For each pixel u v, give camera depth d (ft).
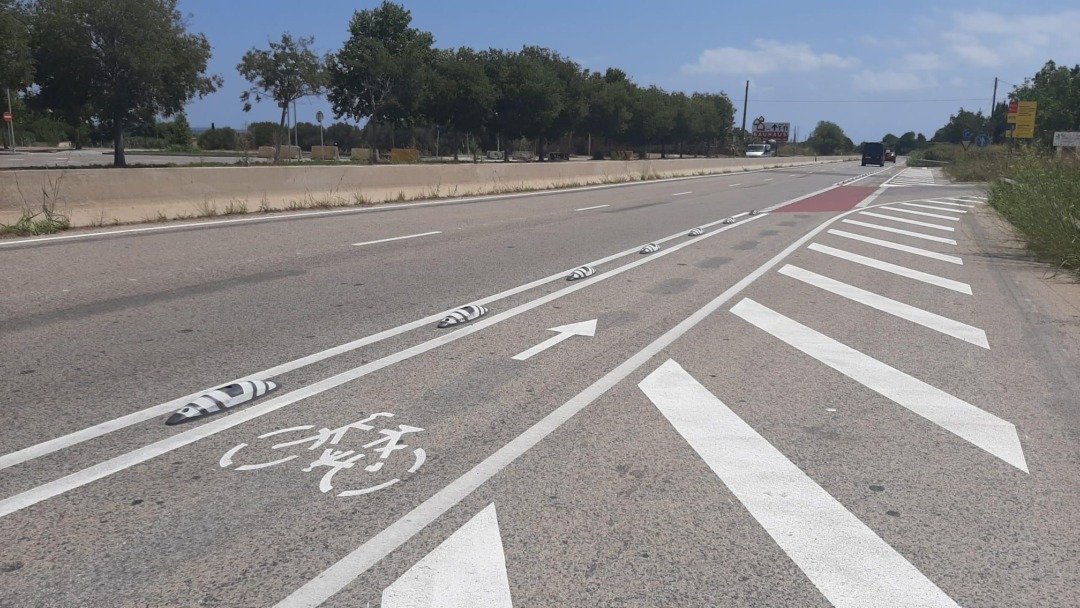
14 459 14.06
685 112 282.15
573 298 28.71
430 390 18.02
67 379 18.43
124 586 10.33
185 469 13.74
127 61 121.19
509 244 43.01
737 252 41.32
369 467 13.92
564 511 12.43
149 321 24.02
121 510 12.27
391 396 17.57
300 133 266.36
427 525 11.94
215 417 16.19
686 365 20.27
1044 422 16.56
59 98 123.34
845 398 17.92
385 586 10.37
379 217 54.44
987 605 10.19
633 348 21.83
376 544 11.39
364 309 26.27
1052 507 12.78
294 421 16.01
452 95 187.62
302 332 23.06
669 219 58.75
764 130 347.56
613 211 64.75
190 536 11.54
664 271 34.99
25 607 9.87
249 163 139.54
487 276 33.01
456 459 14.30
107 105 122.93
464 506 12.54
